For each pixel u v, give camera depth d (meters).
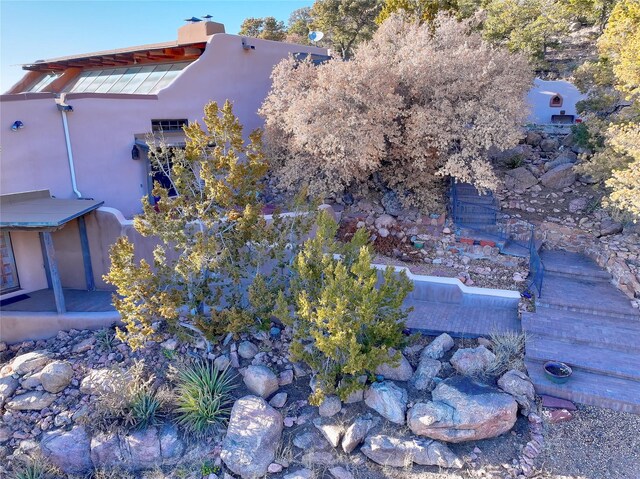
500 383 10.88
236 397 11.23
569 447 9.70
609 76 18.72
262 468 9.77
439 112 16.30
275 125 18.64
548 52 36.97
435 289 14.68
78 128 15.62
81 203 14.59
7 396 11.15
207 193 11.78
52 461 10.23
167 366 11.73
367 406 10.91
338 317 9.80
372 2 39.62
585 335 12.34
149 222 11.32
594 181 18.73
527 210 19.25
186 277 11.43
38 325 13.32
